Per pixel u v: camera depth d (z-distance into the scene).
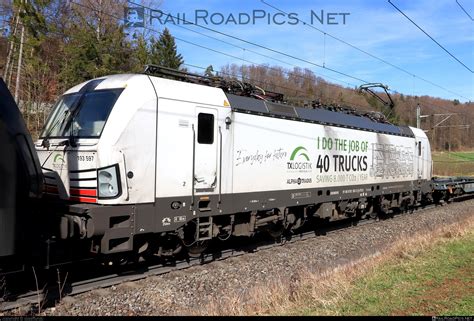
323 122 13.23
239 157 10.05
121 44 27.02
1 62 28.47
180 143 8.62
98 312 6.68
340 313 6.12
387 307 6.36
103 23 29.31
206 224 9.33
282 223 11.70
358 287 7.52
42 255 7.00
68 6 28.97
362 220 17.03
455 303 6.45
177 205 8.59
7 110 6.25
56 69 26.03
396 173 18.03
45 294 7.00
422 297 6.82
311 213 13.53
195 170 8.94
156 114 8.22
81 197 7.83
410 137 19.58
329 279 7.86
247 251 11.05
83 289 7.44
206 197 9.20
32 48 24.38
